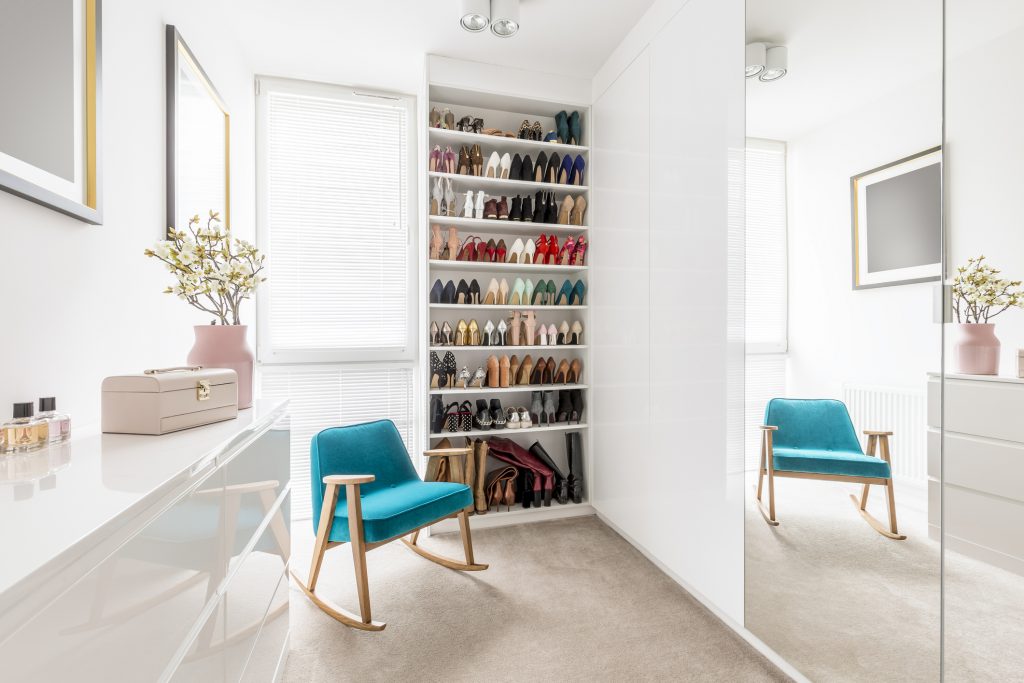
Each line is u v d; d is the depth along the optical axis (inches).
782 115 64.0
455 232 122.0
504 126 134.0
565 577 95.1
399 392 138.0
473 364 134.1
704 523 81.5
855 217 54.5
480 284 134.8
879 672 53.2
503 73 121.6
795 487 63.2
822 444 59.1
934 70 46.1
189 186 78.0
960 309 44.3
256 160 125.8
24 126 40.6
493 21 96.9
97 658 22.6
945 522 46.1
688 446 85.7
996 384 41.3
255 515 51.3
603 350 121.0
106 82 54.9
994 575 42.3
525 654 71.9
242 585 46.6
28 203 42.7
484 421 123.2
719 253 76.9
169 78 69.9
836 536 58.0
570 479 129.6
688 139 85.4
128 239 59.6
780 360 65.4
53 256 46.0
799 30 61.2
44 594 18.8
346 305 133.2
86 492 27.1
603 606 84.7
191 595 33.9
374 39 109.7
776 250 65.4
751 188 69.6
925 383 47.6
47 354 45.3
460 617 81.4
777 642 67.2
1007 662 41.4
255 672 51.4
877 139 51.5
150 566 28.0
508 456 123.3
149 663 27.7
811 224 60.1
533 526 121.3
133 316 60.8
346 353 133.1
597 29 106.3
